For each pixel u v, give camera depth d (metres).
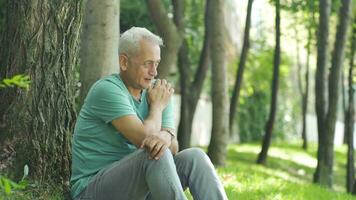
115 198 5.41
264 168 17.39
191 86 15.55
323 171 14.68
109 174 5.37
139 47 5.50
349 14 14.19
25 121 6.24
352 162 15.61
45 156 6.27
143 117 5.70
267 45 26.59
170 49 13.05
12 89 6.25
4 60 6.36
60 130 6.36
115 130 5.56
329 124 14.52
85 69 8.22
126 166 5.29
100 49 8.17
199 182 5.48
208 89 27.36
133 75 5.55
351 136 15.85
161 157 5.16
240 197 8.90
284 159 21.23
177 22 14.30
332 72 14.35
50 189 6.20
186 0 19.34
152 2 12.88
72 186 5.68
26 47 6.25
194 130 26.64
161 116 5.65
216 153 14.29
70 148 6.43
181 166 5.53
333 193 11.66
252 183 10.73
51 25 6.29
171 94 5.74
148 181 5.20
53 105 6.33
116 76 5.64
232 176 10.98
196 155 5.52
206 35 15.59
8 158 6.20
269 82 28.03
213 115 14.33
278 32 17.55
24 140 6.23
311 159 22.38
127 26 17.27
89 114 5.59
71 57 6.43
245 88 28.17
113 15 8.22
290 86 33.31
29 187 6.12
